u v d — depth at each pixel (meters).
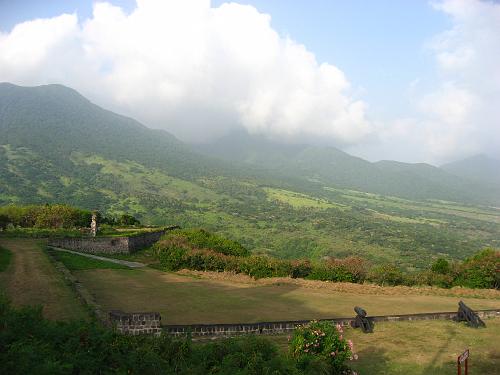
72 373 8.38
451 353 14.51
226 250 34.06
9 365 7.42
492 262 27.30
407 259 97.44
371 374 12.70
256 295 22.80
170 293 22.03
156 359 9.76
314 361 11.84
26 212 44.12
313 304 21.12
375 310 20.42
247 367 10.20
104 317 14.60
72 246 32.75
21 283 18.42
